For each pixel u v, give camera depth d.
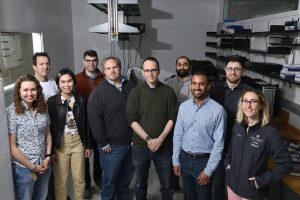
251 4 4.57
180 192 2.93
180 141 2.14
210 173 1.97
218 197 2.32
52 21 4.31
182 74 2.78
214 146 1.96
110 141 2.34
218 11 5.83
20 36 3.22
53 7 4.36
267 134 1.63
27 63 3.44
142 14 5.78
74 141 2.35
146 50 5.94
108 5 3.03
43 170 2.07
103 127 2.28
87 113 2.34
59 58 4.70
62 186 2.40
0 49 2.70
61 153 2.32
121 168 2.52
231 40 4.66
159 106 2.19
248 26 4.38
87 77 2.90
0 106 1.78
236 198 1.83
